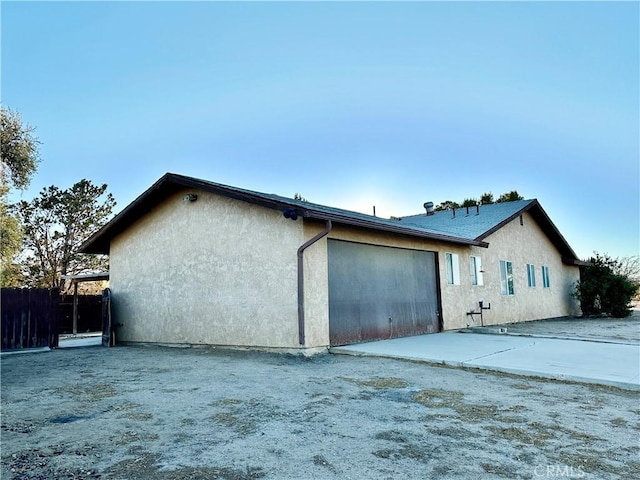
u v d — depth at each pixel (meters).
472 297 12.79
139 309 10.49
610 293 18.69
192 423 3.65
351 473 2.64
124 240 11.21
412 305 10.33
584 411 4.04
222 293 8.73
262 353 7.78
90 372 6.33
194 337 9.12
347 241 8.69
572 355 7.02
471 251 13.15
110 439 3.26
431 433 3.38
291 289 7.66
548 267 18.17
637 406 4.23
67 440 3.25
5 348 9.52
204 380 5.48
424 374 5.80
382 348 7.84
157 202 10.40
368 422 3.67
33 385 5.39
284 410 4.04
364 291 8.97
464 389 4.93
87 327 17.55
